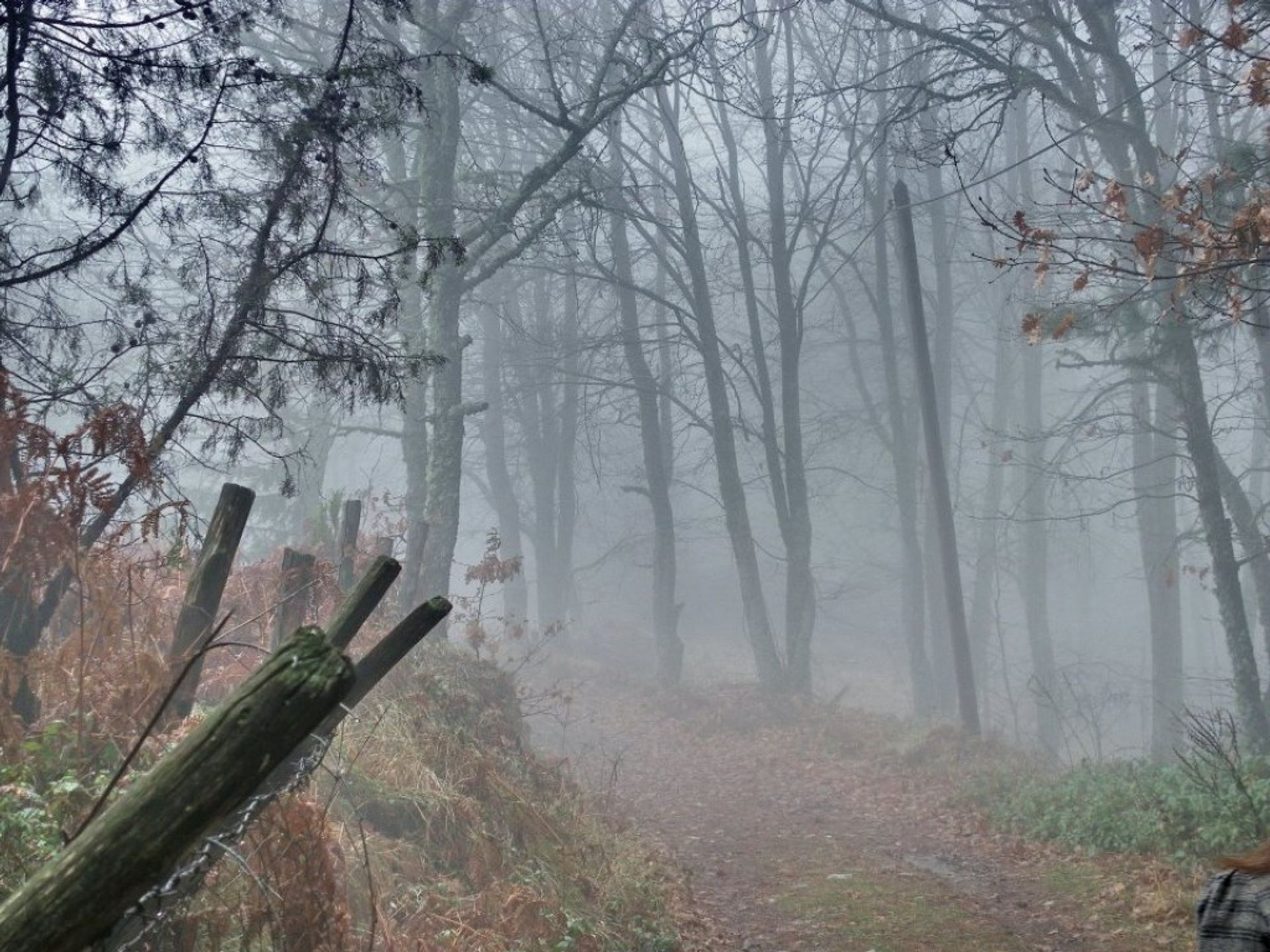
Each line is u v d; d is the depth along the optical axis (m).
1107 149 16.98
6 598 4.98
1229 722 13.28
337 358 7.10
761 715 24.02
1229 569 16.52
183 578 6.33
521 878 7.54
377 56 7.53
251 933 4.30
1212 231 8.88
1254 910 2.20
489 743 10.48
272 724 1.89
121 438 5.14
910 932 9.20
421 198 17.27
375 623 10.38
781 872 11.85
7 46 5.96
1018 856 12.20
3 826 4.03
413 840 7.15
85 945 1.84
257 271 6.91
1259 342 19.61
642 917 8.63
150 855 1.85
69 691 4.84
